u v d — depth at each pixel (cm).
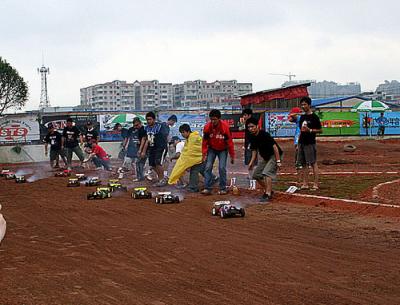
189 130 1602
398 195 1306
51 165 2736
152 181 1950
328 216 1123
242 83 14888
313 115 1461
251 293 608
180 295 605
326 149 3559
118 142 3491
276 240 898
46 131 3566
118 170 2345
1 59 5138
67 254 826
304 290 616
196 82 14475
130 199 1489
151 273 703
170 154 2169
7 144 3491
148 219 1146
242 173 2122
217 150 1534
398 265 721
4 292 628
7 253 836
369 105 5978
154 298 596
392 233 936
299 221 1080
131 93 14175
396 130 4600
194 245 868
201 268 723
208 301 582
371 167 2295
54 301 592
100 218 1173
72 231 1018
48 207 1366
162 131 1797
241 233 965
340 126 4453
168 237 938
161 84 14388
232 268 720
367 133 4519
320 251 810
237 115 4075
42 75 9544
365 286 628
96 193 1513
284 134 4234
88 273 709
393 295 595
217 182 1695
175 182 1619
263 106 5544
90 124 2644
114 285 650
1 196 1634
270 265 731
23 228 1060
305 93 5544
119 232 998
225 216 1134
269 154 1371
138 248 855
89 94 14725
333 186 1539
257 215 1166
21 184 2014
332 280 655
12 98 5134
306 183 1498
